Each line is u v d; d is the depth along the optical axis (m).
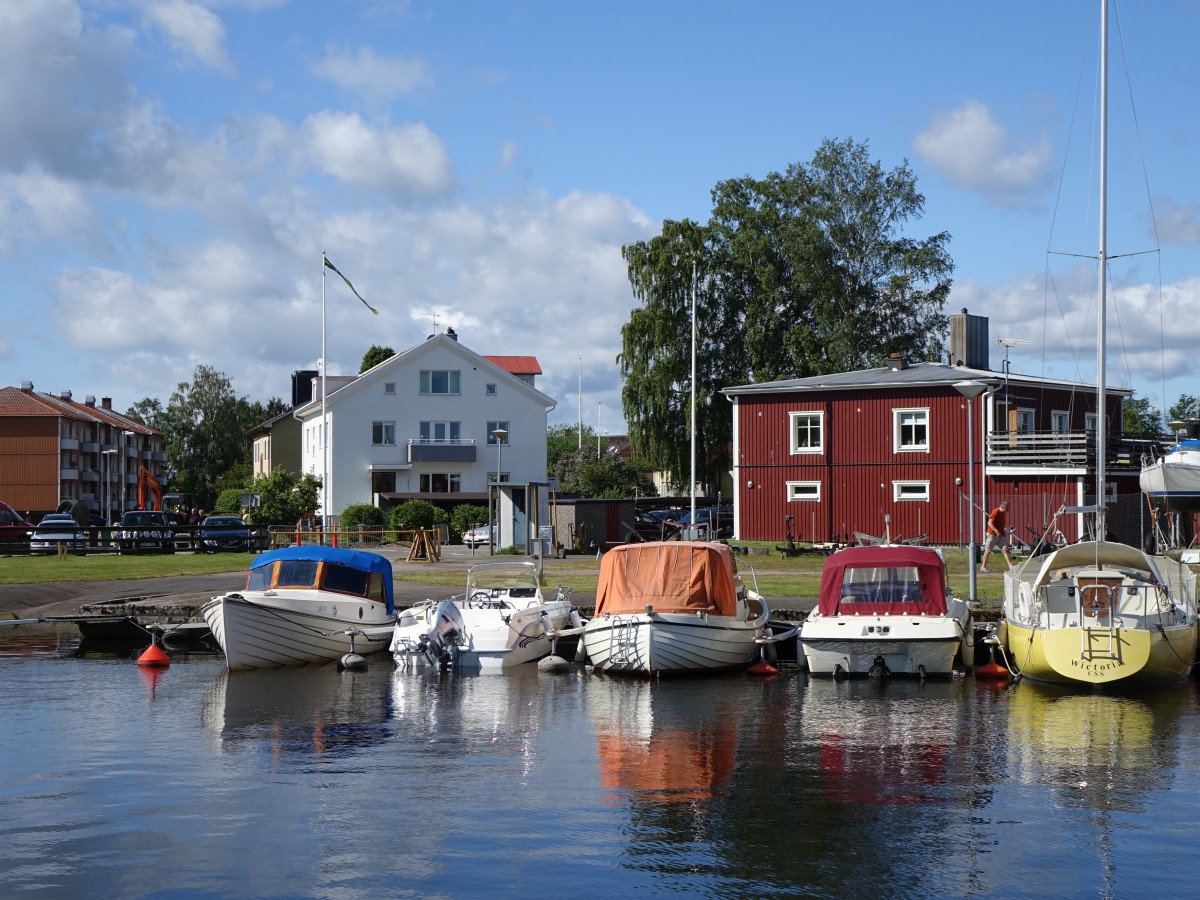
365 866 13.03
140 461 127.75
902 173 70.38
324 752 18.20
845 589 25.39
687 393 73.06
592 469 86.25
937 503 49.72
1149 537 47.84
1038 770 16.86
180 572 40.97
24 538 54.25
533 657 27.23
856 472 51.50
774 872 12.82
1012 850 13.45
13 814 14.86
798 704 22.02
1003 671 24.77
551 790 15.97
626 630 25.02
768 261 73.62
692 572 25.73
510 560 45.81
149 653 26.91
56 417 99.50
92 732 19.66
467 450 75.69
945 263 69.19
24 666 27.16
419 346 75.69
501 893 12.29
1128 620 24.12
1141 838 13.81
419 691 23.66
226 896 12.22
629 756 17.88
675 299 73.06
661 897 12.15
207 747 18.53
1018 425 50.19
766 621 27.47
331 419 75.00
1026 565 26.73
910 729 19.67
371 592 28.48
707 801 15.40
